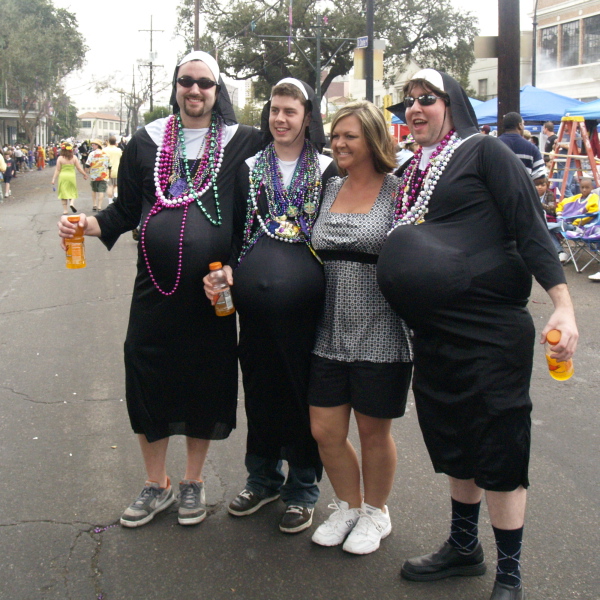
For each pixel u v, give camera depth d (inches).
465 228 92.6
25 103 1860.2
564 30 1137.4
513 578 97.3
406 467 143.6
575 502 128.3
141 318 117.8
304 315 109.3
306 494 121.6
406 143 253.0
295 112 109.8
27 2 1796.3
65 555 112.0
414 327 97.3
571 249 343.6
